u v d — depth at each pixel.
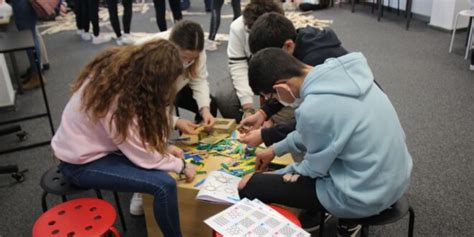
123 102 1.50
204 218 1.73
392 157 1.36
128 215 2.15
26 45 2.63
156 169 1.64
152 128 1.56
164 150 1.64
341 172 1.41
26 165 2.67
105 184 1.61
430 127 2.89
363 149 1.33
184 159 1.81
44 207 1.73
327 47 1.76
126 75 1.51
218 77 3.91
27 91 3.86
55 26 6.28
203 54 2.31
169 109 1.62
